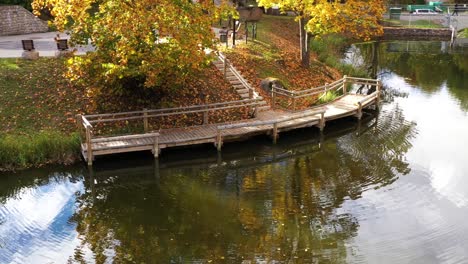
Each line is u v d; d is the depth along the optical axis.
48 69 21.50
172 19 16.70
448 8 47.44
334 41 39.16
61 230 13.40
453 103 25.61
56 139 17.58
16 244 12.70
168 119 20.00
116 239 12.92
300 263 11.76
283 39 32.81
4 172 16.75
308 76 27.00
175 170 17.52
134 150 17.53
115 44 17.77
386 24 46.62
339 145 19.91
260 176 17.03
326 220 13.84
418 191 15.57
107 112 19.59
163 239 12.89
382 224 13.60
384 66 34.75
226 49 26.52
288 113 21.70
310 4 24.47
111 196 15.52
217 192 15.76
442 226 13.45
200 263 11.78
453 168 17.31
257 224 13.62
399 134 21.02
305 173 17.23
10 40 26.97
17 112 18.95
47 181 16.45
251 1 38.47
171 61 17.47
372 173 17.06
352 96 24.72
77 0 16.47
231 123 20.30
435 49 40.69
